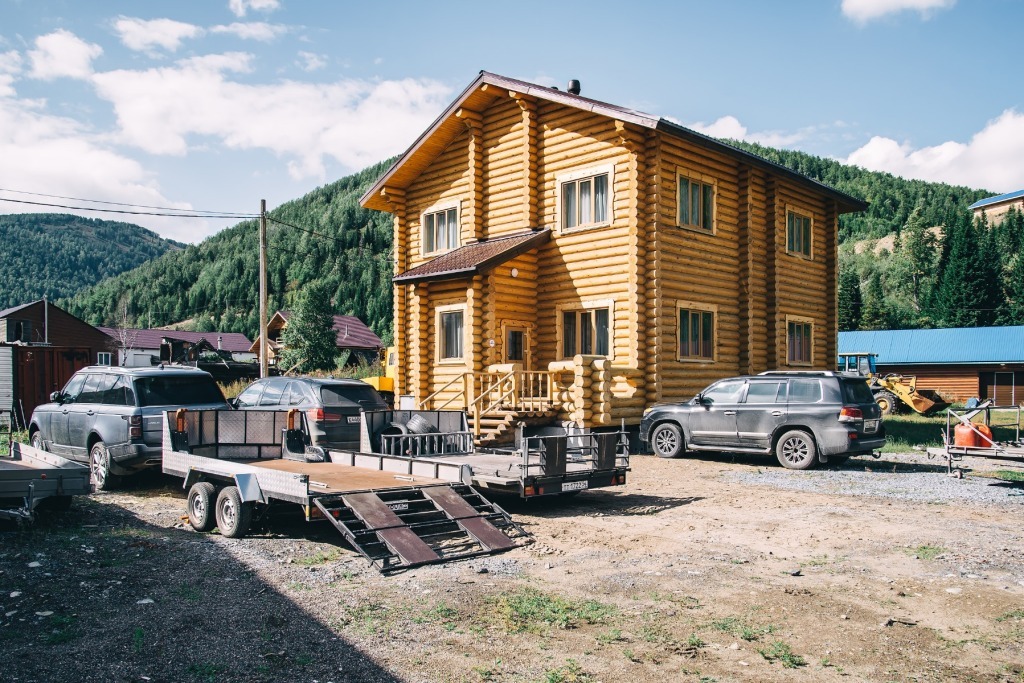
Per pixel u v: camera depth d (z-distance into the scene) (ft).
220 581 21.84
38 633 17.61
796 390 46.98
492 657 16.34
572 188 61.77
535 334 63.10
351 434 40.88
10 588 20.84
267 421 37.63
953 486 39.29
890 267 376.07
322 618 18.69
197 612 19.11
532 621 18.53
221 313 495.82
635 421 55.88
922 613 19.35
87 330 199.82
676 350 58.39
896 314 291.38
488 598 20.29
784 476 43.21
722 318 63.31
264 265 84.64
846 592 21.02
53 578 21.85
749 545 26.48
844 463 49.11
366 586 21.38
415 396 65.16
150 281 571.69
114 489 38.40
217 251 578.66
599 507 33.88
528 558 24.71
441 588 21.18
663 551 25.63
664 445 52.49
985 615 19.21
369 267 438.40
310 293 199.62
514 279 61.67
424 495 27.84
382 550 25.81
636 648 16.92
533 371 56.59
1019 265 254.47
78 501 34.76
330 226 522.06
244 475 26.96
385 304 414.00
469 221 67.92
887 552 25.36
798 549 25.86
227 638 17.34
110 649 16.62
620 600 20.25
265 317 84.07
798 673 15.66
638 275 56.49
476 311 60.23
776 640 17.46
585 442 38.06
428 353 65.62
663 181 57.62
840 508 33.24
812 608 19.67
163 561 23.99
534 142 63.62
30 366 71.92
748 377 49.32
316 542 26.86
